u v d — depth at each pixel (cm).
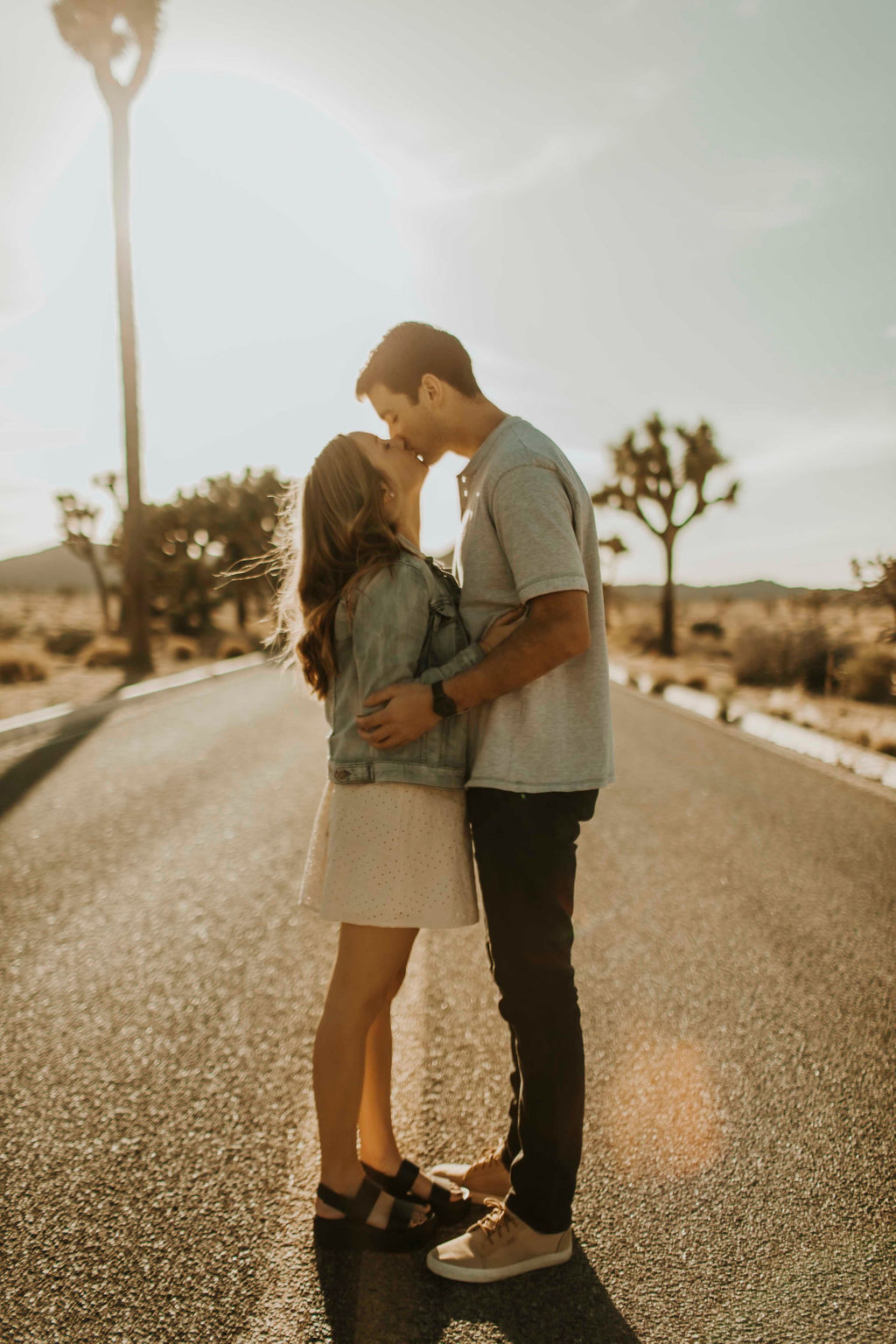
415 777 177
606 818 595
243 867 461
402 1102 238
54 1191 196
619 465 2658
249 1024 281
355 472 185
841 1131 224
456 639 183
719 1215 191
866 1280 171
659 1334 158
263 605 4481
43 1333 156
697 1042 274
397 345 183
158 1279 170
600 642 183
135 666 1850
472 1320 161
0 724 952
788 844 528
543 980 170
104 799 623
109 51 1692
